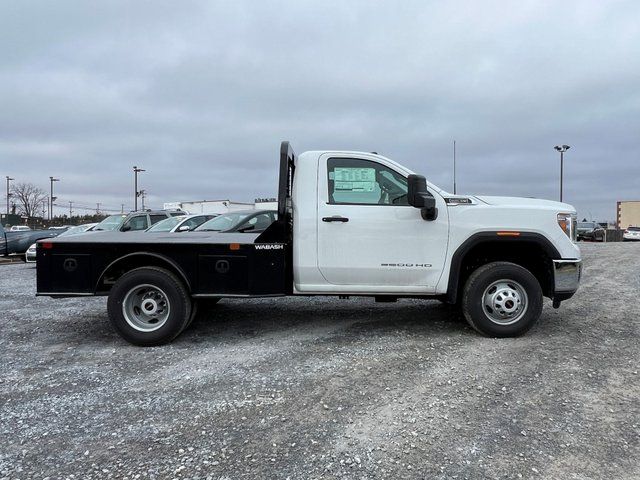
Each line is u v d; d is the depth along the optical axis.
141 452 2.94
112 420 3.38
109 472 2.72
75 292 5.28
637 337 5.43
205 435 3.15
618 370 4.32
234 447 3.00
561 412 3.47
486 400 3.68
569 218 5.36
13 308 7.55
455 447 2.99
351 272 5.28
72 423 3.34
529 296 5.25
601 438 3.09
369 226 5.25
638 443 3.03
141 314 5.28
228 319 6.45
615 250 21.62
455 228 5.27
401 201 5.34
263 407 3.57
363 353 4.82
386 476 2.68
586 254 18.92
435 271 5.30
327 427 3.26
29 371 4.43
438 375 4.20
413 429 3.22
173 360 4.71
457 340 5.28
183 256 5.24
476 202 5.46
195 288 5.24
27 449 2.98
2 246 18.45
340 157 5.36
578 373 4.24
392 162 5.37
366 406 3.58
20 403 3.68
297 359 4.66
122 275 5.29
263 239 5.30
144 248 5.26
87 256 5.27
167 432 3.20
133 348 5.16
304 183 5.31
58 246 5.27
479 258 5.65
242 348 5.07
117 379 4.20
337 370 4.34
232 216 9.30
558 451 2.94
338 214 5.24
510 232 5.25
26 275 13.27
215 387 3.97
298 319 6.41
